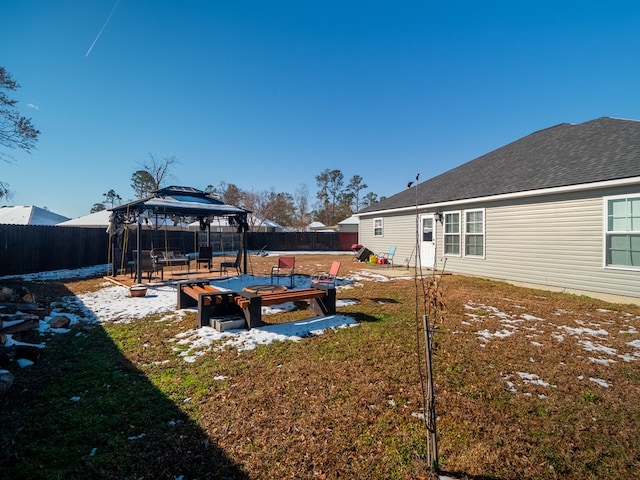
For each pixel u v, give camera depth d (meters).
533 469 2.10
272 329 5.06
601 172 7.46
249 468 2.13
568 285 8.08
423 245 12.86
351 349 4.22
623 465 2.12
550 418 2.67
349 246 28.36
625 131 8.95
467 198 10.48
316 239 28.42
